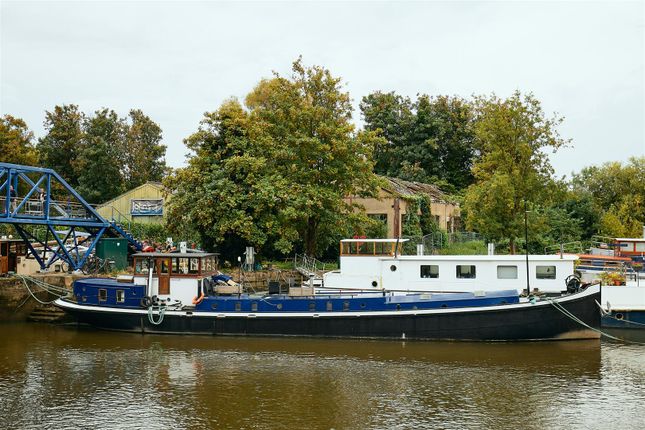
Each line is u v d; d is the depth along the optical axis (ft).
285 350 81.87
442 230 186.80
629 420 54.49
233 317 90.22
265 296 93.45
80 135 231.50
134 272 95.20
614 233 180.24
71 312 97.25
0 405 59.26
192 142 141.90
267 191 127.54
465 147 264.93
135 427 53.16
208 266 97.60
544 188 121.60
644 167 215.10
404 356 78.07
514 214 121.19
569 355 78.07
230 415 55.98
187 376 69.05
